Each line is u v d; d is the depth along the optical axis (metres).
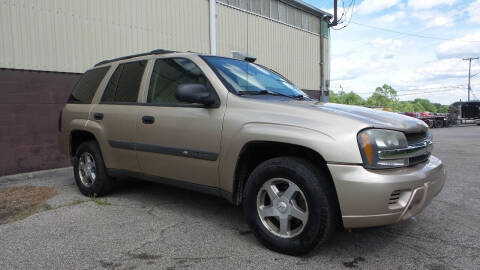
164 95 3.89
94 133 4.56
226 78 3.53
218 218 3.90
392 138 2.75
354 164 2.61
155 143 3.83
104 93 4.64
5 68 6.57
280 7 14.95
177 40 9.97
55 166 7.39
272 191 3.00
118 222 3.77
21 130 6.85
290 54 15.70
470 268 2.72
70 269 2.72
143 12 8.99
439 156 8.73
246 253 2.99
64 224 3.71
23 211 4.19
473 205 4.38
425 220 3.81
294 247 2.86
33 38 6.93
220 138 3.28
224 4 11.96
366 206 2.58
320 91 18.06
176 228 3.59
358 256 2.93
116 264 2.80
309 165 2.80
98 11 8.00
